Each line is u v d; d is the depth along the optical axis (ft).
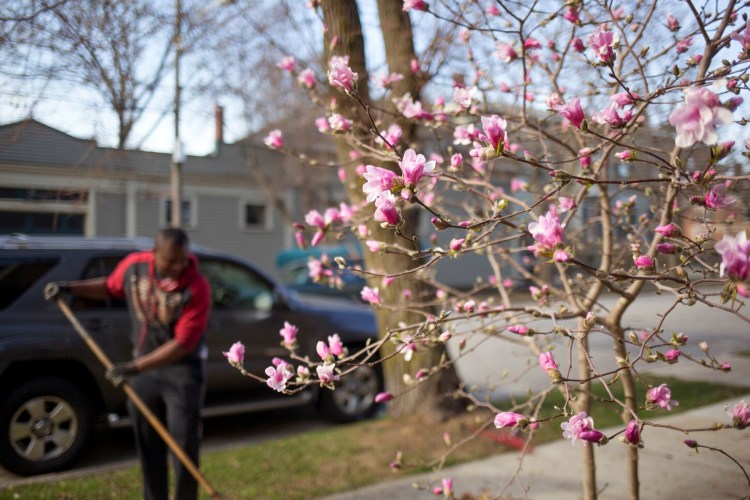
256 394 19.25
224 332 18.63
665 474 13.21
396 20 14.55
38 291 16.28
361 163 14.65
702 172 6.36
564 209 9.50
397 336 8.18
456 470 14.12
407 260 15.98
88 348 16.33
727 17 7.22
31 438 15.56
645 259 6.50
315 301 21.40
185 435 11.14
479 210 11.85
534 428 8.95
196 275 11.64
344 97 13.78
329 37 14.20
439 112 10.37
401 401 17.80
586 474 9.93
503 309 8.12
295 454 15.53
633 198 10.40
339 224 11.05
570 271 11.60
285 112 39.17
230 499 10.69
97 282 12.81
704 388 20.43
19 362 15.76
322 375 7.36
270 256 71.82
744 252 4.84
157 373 11.32
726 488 12.31
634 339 7.06
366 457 15.05
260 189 70.54
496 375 25.11
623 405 6.50
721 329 15.98
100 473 14.67
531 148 13.20
